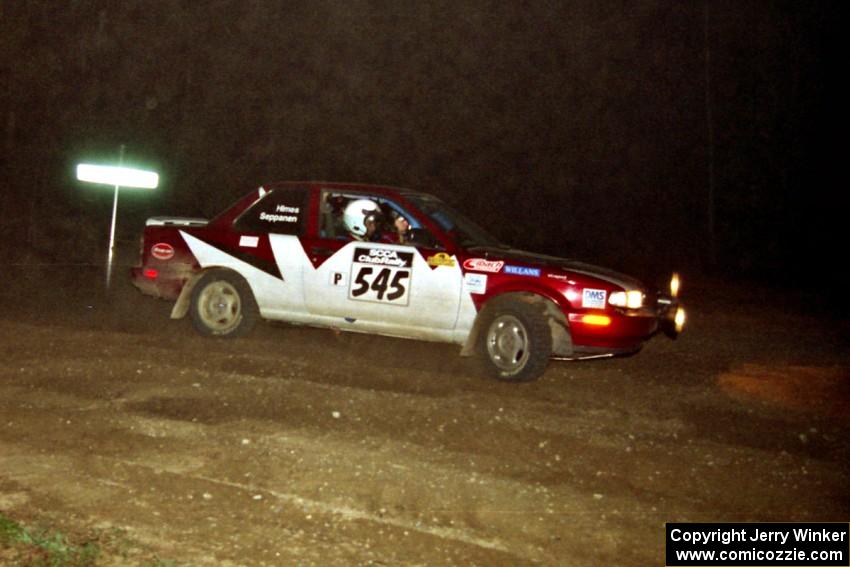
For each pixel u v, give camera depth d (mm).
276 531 5289
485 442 7070
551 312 9125
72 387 8062
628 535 5531
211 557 4887
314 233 9898
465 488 6109
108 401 7703
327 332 11211
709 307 17078
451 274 9195
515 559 5113
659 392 9164
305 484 6035
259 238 10047
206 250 10227
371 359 9852
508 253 9414
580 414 8055
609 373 9945
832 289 21547
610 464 6750
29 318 11188
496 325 9016
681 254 29734
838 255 30625
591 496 6105
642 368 10375
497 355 9047
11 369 8562
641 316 9117
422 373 9227
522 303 8891
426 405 7945
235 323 10164
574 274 8961
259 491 5883
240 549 5016
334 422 7355
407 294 9336
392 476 6250
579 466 6668
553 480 6355
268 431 7062
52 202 23078
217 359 9305
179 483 5965
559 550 5270
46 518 5316
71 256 18078
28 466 6172
